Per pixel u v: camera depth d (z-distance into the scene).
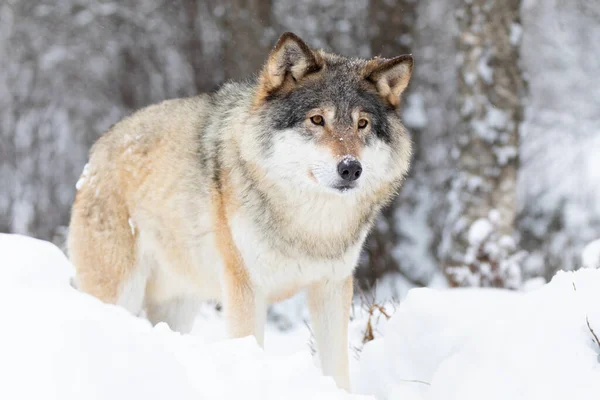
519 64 20.91
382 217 27.16
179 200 10.74
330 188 9.25
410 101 30.14
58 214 33.16
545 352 7.07
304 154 9.42
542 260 24.30
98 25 34.72
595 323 7.13
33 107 34.47
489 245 19.62
